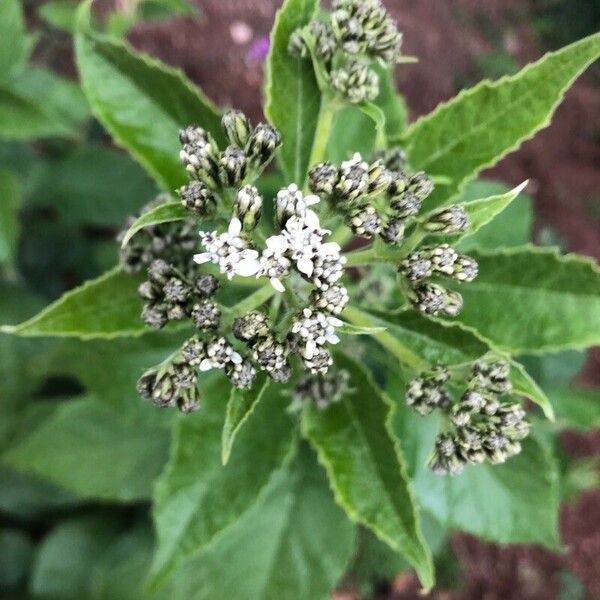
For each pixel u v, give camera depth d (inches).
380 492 5.6
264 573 7.7
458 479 6.8
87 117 11.5
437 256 5.2
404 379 5.8
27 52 9.0
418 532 5.3
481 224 5.1
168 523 6.1
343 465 5.7
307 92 5.7
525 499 6.9
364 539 10.6
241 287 6.0
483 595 13.4
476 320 6.1
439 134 6.0
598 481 12.0
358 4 5.4
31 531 10.7
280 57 5.6
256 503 6.2
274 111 5.7
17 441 9.3
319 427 5.9
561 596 13.6
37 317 5.5
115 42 5.9
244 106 15.5
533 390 5.2
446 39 17.2
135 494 8.3
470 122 5.9
